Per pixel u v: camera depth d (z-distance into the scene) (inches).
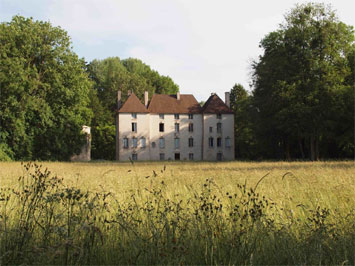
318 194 309.9
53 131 1772.9
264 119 1806.1
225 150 2684.5
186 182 415.5
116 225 212.1
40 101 1675.7
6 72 1542.8
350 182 408.2
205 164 1286.9
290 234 202.7
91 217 221.1
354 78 1681.8
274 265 179.6
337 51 1649.9
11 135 1646.2
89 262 178.9
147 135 2628.0
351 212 241.1
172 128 2684.5
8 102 1565.0
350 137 1590.8
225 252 183.2
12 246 184.4
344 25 1672.0
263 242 194.2
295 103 1595.7
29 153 1711.4
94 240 190.2
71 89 1769.2
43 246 177.9
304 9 1701.5
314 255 180.2
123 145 2596.0
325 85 1563.7
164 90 3548.2
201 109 2751.0
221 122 2696.9
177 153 2677.2
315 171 663.8
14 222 207.9
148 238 191.5
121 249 187.0
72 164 1320.1
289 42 1702.8
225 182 446.9
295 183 406.0
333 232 203.6
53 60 1718.8
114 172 697.0
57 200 210.5
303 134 1624.0
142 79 3191.4
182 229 198.4
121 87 3051.2
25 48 1625.2
